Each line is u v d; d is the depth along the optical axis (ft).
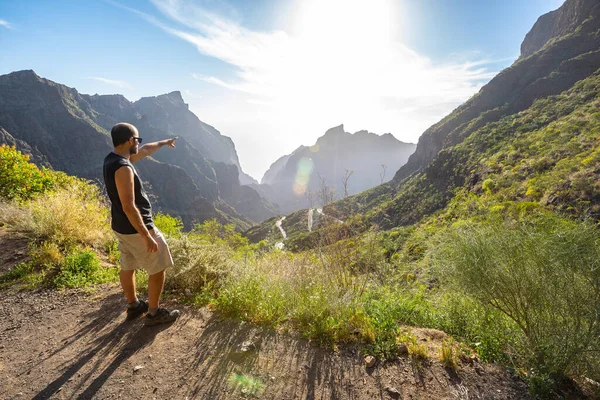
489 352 8.50
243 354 8.39
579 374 7.34
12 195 26.76
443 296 11.56
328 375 7.63
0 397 6.94
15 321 10.69
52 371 7.84
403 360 8.18
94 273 14.53
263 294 11.32
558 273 7.67
